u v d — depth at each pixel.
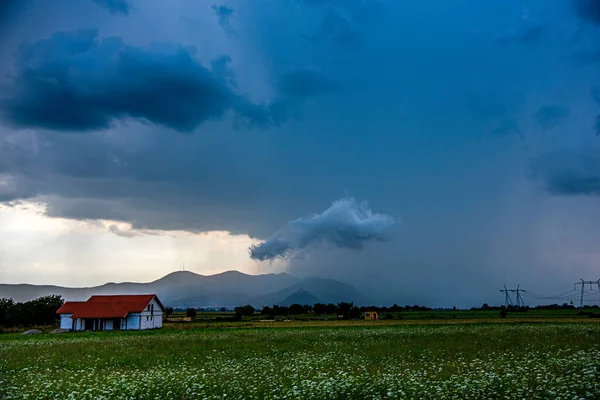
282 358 31.11
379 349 34.31
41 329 95.94
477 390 16.66
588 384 16.31
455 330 55.56
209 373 24.80
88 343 48.62
